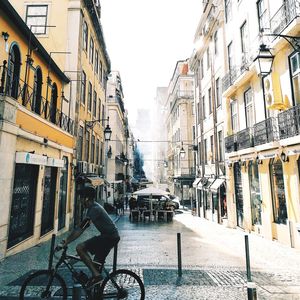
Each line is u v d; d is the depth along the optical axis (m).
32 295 4.32
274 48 11.06
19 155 8.20
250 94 14.24
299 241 9.62
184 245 10.44
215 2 19.08
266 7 12.29
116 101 33.31
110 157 30.31
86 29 17.86
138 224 18.08
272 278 6.17
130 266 7.09
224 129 17.34
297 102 10.15
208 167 21.94
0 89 7.48
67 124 14.12
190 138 36.09
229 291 5.23
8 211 7.66
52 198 12.07
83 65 17.03
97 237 4.24
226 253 9.04
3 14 8.52
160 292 5.11
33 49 10.75
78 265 6.88
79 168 15.50
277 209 11.49
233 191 16.06
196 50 24.45
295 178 9.90
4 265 6.86
